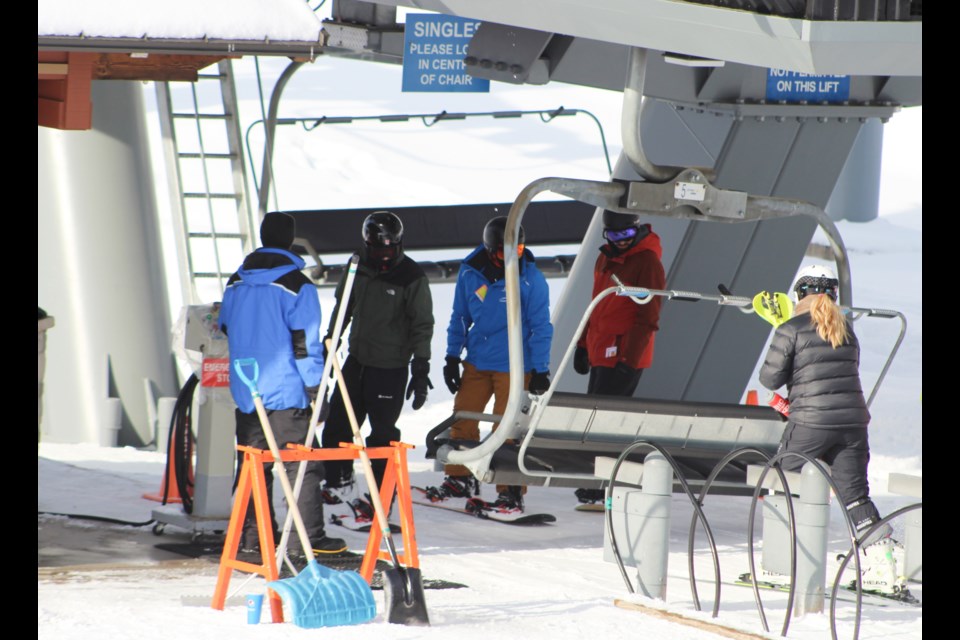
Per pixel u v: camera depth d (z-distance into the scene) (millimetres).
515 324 24938
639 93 25562
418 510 32094
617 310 32406
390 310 29781
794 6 25609
